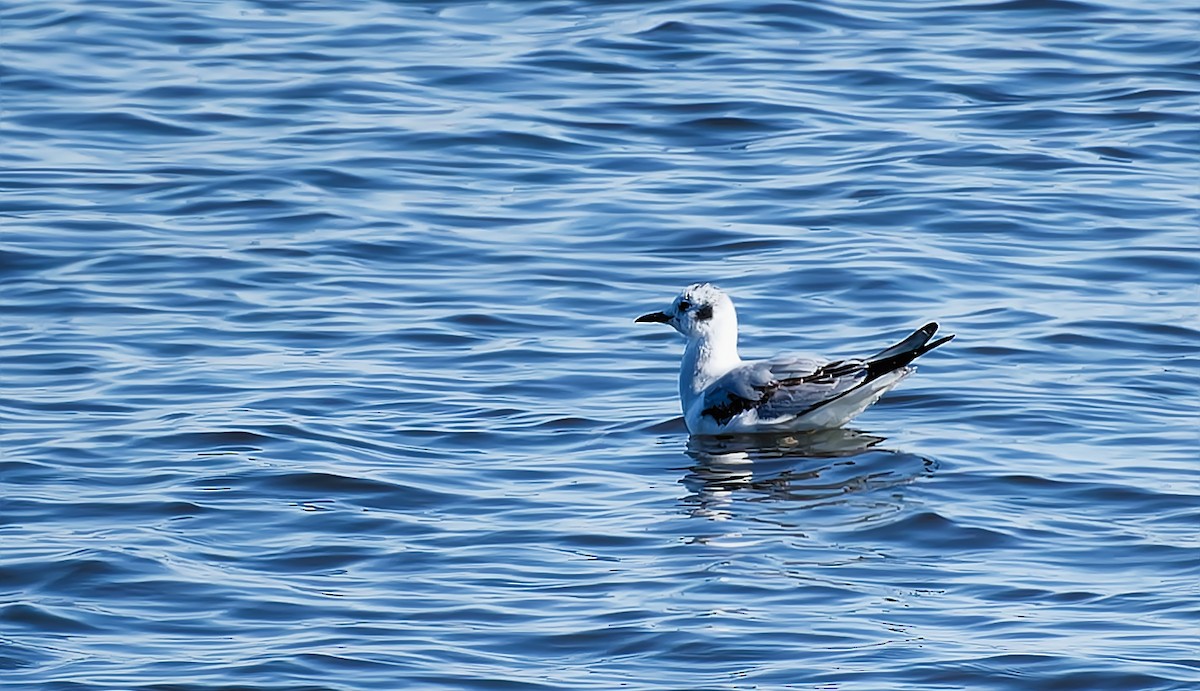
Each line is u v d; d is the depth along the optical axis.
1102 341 18.69
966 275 20.67
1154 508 14.43
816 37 29.81
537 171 24.41
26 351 18.66
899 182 23.66
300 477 15.21
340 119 26.28
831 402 16.47
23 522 14.23
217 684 11.37
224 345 18.89
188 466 15.49
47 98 27.20
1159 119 26.03
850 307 19.86
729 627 12.20
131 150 25.27
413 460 15.83
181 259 21.42
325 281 20.84
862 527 14.15
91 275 20.92
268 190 23.67
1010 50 29.03
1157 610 12.39
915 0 31.75
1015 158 24.53
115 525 14.15
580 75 28.08
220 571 13.27
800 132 25.64
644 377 18.23
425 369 18.28
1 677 11.49
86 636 12.15
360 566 13.42
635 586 12.96
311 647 11.91
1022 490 14.92
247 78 28.08
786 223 22.44
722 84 27.56
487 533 14.09
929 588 12.88
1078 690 11.24
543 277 20.92
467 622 12.34
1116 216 22.47
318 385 17.69
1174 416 16.70
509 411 17.20
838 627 12.19
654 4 31.44
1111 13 30.84
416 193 23.66
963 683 11.33
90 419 16.73
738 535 14.01
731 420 16.52
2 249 21.58
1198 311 19.50
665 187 23.75
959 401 17.22
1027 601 12.61
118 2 31.77
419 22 30.80
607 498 14.97
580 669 11.60
